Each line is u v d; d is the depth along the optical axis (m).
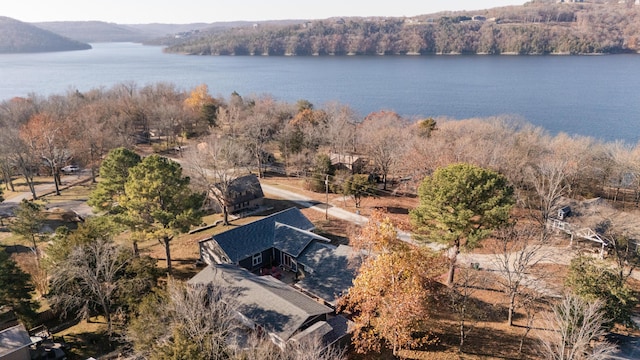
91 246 36.31
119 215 43.81
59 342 36.91
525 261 38.28
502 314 39.09
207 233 58.66
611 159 72.25
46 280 43.31
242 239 48.59
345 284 41.03
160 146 103.50
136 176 44.03
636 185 68.25
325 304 40.19
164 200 44.47
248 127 94.88
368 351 34.69
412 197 71.81
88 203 50.47
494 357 33.66
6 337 33.16
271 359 28.56
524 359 33.25
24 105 113.62
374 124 93.50
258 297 38.06
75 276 35.91
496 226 40.12
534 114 137.25
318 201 70.69
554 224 53.72
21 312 37.22
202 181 61.19
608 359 31.38
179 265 49.22
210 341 27.78
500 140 75.06
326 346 32.31
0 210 67.88
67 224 62.78
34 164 82.25
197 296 31.08
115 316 37.84
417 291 31.64
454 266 42.62
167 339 28.47
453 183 38.56
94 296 38.34
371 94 186.50
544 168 62.00
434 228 41.22
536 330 36.59
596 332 31.09
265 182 82.19
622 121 125.25
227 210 65.44
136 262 38.03
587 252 49.41
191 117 111.56
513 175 61.06
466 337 36.06
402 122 102.50
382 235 32.84
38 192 78.38
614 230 48.41
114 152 51.41
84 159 81.75
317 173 75.94
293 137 90.44
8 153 75.44
